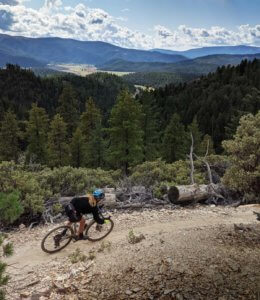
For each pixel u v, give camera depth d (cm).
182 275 689
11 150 4622
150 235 1011
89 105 5019
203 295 612
